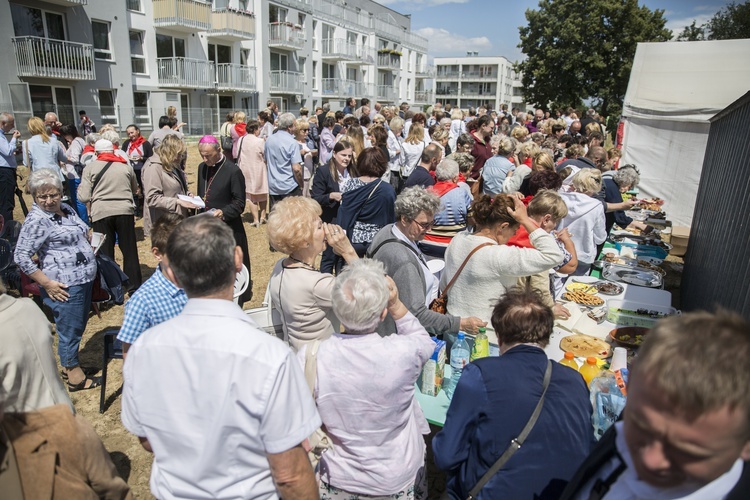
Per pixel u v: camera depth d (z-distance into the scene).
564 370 1.71
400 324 1.98
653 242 5.12
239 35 24.56
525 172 5.11
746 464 0.83
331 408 1.72
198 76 23.61
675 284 5.84
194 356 1.31
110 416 3.35
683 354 0.74
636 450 0.82
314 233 2.26
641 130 8.46
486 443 1.64
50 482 1.08
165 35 22.38
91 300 3.58
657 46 8.25
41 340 1.76
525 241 3.16
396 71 44.66
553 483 1.58
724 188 3.82
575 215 4.03
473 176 7.66
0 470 1.01
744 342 0.74
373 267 1.80
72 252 3.28
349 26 36.44
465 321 2.57
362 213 3.96
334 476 1.82
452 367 2.45
